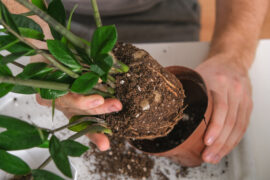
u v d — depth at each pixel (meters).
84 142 0.75
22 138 0.45
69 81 0.50
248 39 0.80
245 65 0.76
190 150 0.64
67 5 0.86
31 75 0.47
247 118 0.71
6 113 0.77
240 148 0.72
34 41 0.68
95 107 0.55
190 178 0.71
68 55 0.47
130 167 0.72
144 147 0.64
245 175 0.69
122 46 0.57
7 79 0.44
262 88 0.78
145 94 0.55
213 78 0.71
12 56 0.45
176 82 0.58
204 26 1.31
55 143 0.46
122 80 0.55
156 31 1.06
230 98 0.70
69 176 0.44
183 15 1.05
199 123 0.61
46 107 0.78
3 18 0.43
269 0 0.91
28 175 0.63
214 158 0.67
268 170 0.73
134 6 0.94
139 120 0.56
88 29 0.96
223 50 0.78
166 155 0.63
